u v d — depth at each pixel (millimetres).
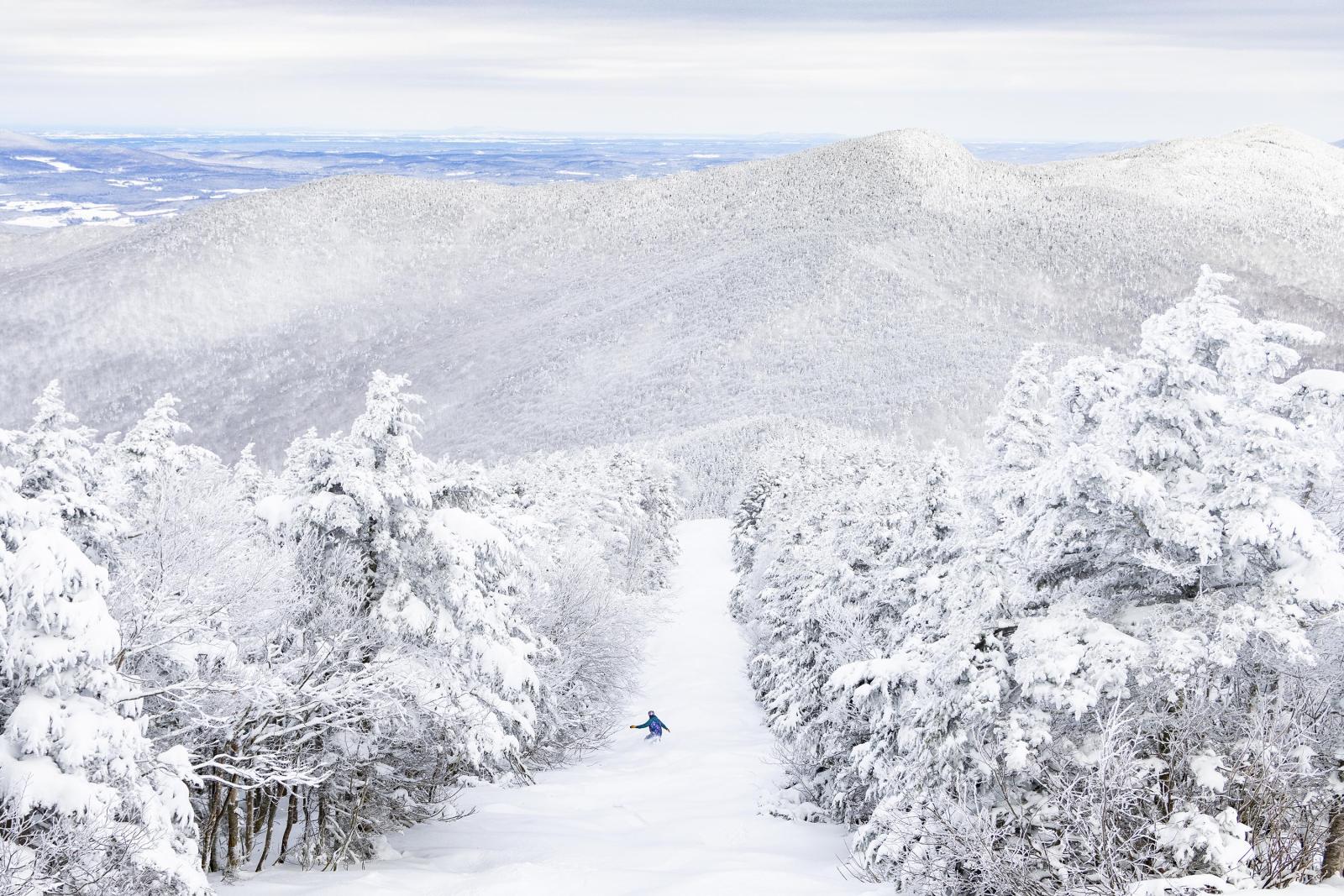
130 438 22047
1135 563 10945
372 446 15828
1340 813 9172
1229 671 10562
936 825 10469
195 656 11469
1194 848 8805
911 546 18781
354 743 14062
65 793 8359
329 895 11648
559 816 19141
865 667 14102
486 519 17516
